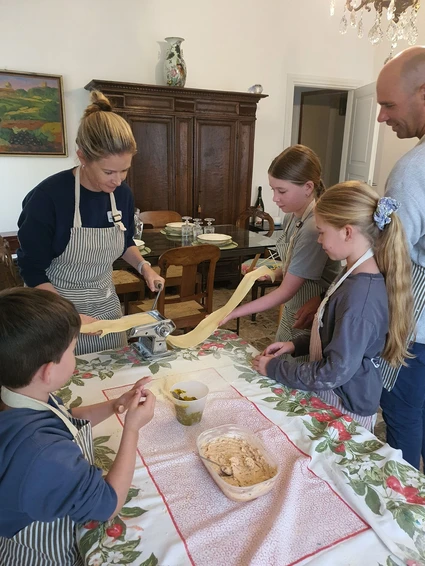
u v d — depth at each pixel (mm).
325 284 1501
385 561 676
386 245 1072
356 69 5129
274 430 993
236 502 789
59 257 1494
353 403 1137
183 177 4180
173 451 921
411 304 1118
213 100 4062
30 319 706
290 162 1404
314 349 1214
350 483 831
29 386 735
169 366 1291
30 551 769
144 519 748
